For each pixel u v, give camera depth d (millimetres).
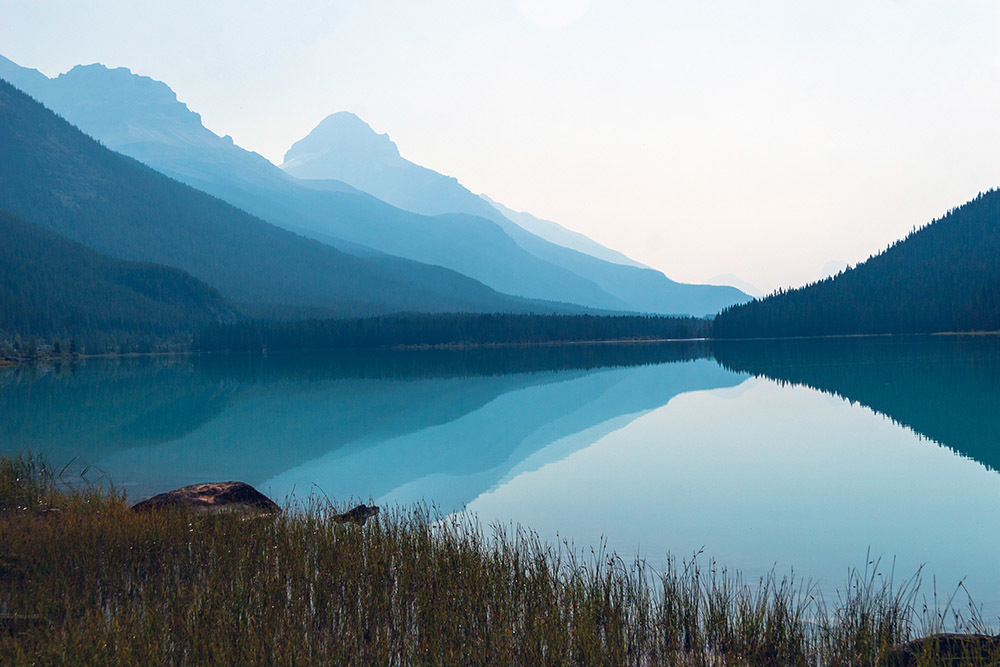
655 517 16453
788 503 17766
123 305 165875
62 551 11016
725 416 35281
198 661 7512
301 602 9289
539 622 8523
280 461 25281
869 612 8781
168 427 34875
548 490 19703
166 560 10883
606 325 174875
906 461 23047
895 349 93000
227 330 156000
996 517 16188
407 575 10156
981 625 9430
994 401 37688
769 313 164375
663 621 8906
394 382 62062
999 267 150625
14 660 7277
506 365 87125
